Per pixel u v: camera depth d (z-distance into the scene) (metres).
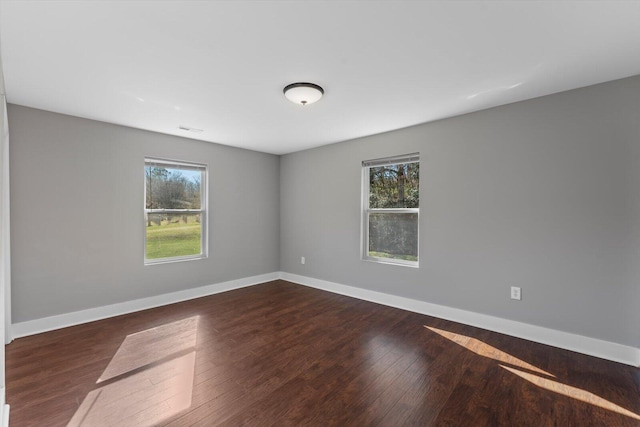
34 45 1.87
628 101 2.36
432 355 2.53
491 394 2.00
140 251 3.69
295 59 2.08
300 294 4.38
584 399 1.94
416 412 1.83
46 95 2.66
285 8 1.56
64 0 1.47
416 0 1.50
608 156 2.44
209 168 4.39
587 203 2.53
